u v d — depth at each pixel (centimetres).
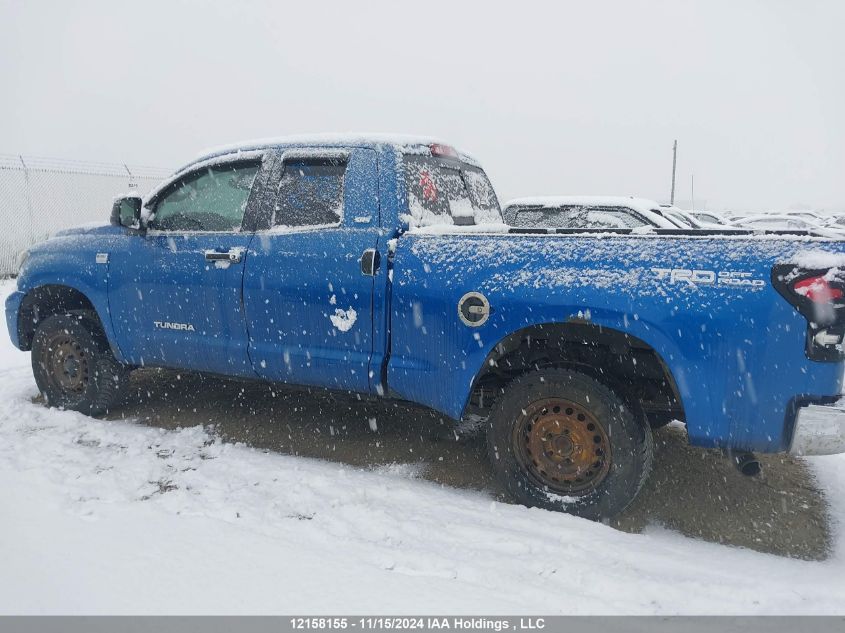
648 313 312
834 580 284
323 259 392
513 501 361
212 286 430
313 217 409
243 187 439
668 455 432
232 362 432
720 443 311
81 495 352
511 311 340
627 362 353
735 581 280
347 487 368
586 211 775
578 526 323
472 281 350
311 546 304
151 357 467
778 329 291
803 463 421
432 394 370
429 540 312
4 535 306
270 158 429
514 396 349
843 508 361
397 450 437
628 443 326
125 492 358
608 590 273
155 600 257
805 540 325
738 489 383
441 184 437
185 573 277
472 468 409
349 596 264
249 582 271
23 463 394
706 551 312
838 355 286
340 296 387
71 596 259
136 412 508
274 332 413
